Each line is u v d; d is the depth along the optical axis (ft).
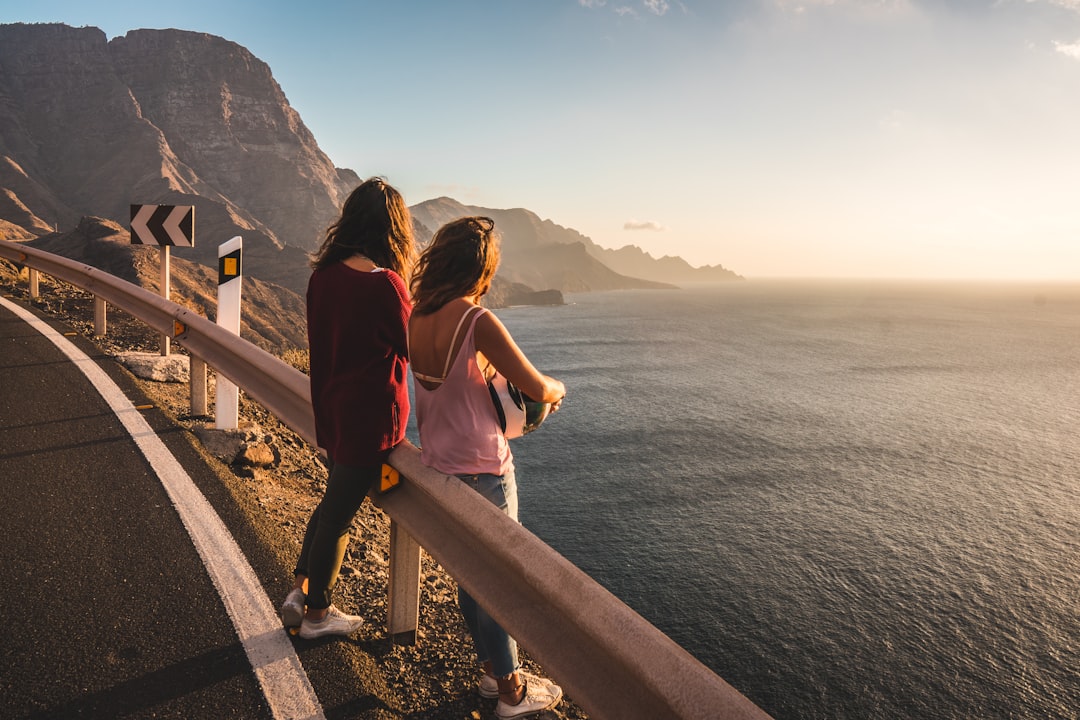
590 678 5.12
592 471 228.84
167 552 9.91
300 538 11.49
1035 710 115.55
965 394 436.76
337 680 7.39
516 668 7.50
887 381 474.90
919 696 118.32
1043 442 311.06
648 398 370.53
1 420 15.53
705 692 4.09
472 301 7.18
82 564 9.41
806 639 133.49
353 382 7.51
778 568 162.20
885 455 273.95
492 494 7.38
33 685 6.88
